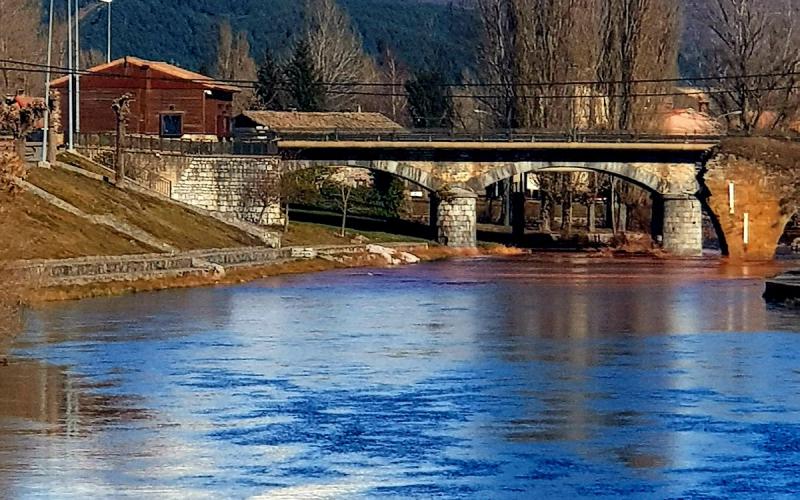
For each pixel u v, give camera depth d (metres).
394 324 73.50
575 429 45.03
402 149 140.62
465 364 58.56
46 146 114.75
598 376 55.31
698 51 179.12
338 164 140.50
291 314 78.19
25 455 41.22
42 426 45.34
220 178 136.00
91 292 86.00
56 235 94.50
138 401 49.66
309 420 46.38
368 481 38.38
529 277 108.94
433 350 62.94
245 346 63.88
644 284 101.69
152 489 37.53
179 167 135.00
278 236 125.62
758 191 137.12
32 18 198.75
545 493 37.31
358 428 45.09
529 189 197.50
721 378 54.78
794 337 67.94
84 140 130.62
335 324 73.31
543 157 141.38
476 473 39.28
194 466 40.00
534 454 41.53
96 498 36.66
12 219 70.69
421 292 93.94
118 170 118.81
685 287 98.81
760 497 36.97
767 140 138.00
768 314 79.19
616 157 141.00
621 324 73.88
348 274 111.69
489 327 72.25
